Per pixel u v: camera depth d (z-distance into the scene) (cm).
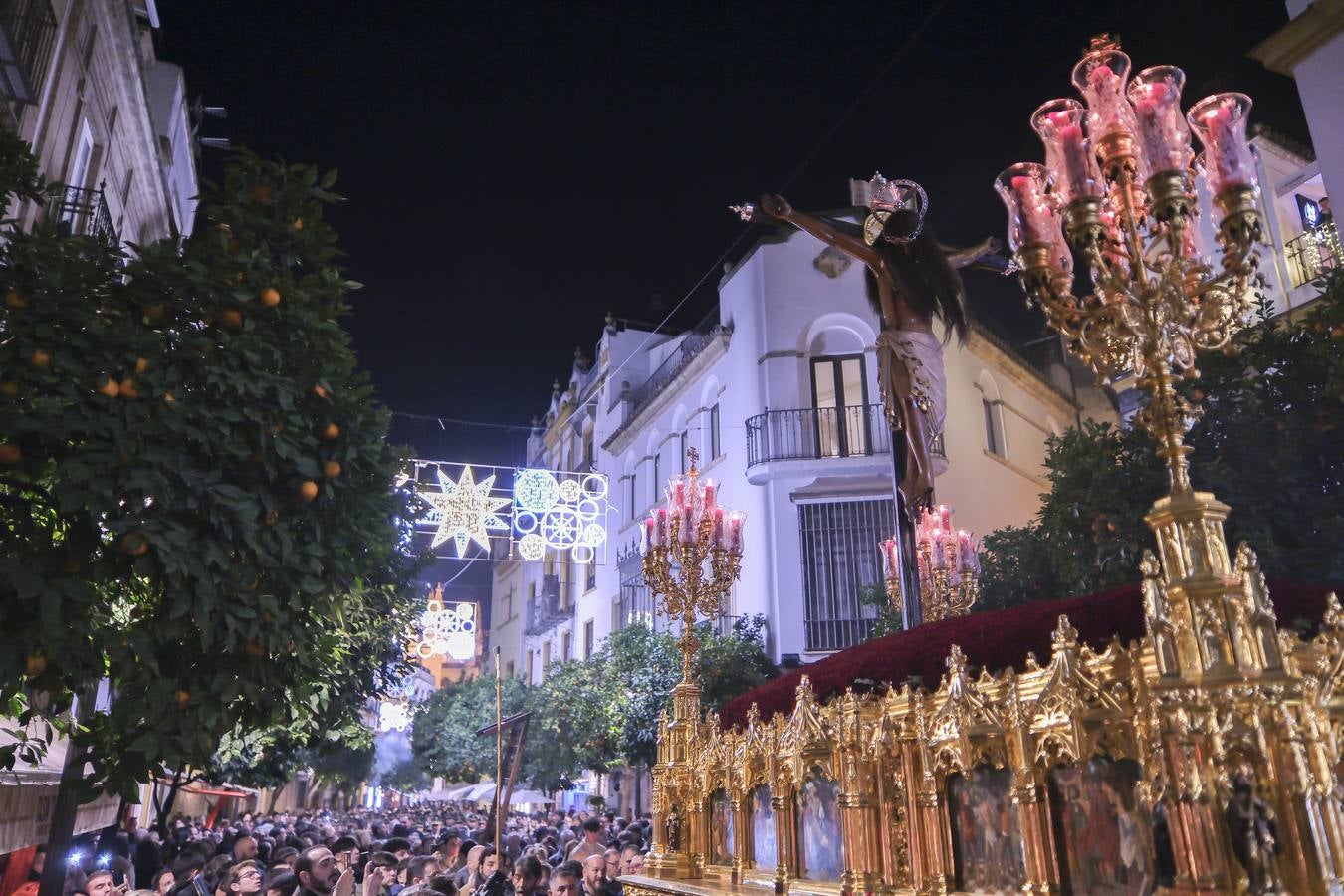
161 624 464
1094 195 397
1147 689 338
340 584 532
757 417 2270
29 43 936
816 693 539
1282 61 1228
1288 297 1572
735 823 618
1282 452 909
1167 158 385
